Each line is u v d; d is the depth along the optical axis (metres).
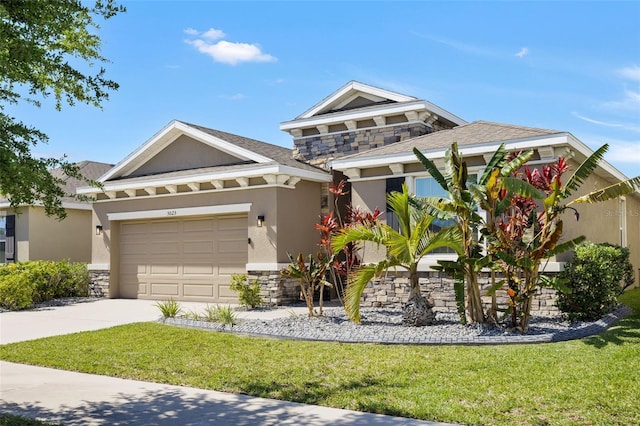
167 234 18.59
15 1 6.19
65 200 21.81
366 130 19.17
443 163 14.09
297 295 16.67
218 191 17.23
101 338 11.38
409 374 7.89
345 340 10.08
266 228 16.27
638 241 22.88
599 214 16.42
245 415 6.52
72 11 6.84
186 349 10.09
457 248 10.98
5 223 22.38
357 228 12.79
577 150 13.44
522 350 8.85
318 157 19.95
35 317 14.94
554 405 6.35
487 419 6.00
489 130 14.73
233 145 17.41
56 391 7.75
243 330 11.16
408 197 11.16
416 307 11.20
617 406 6.24
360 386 7.46
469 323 10.83
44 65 6.83
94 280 19.97
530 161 13.12
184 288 18.09
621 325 10.84
